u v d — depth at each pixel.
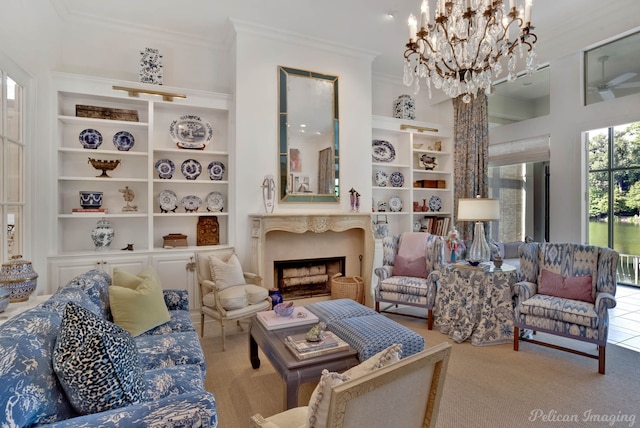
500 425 2.01
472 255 3.62
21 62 2.85
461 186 5.54
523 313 3.08
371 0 3.60
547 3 3.60
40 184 3.25
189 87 4.33
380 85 5.72
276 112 4.29
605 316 2.67
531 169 5.95
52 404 1.18
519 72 4.77
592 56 4.08
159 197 4.09
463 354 3.03
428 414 1.22
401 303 3.90
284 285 4.55
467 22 3.02
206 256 3.60
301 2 3.63
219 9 3.75
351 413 0.96
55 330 1.40
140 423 1.15
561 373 2.65
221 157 4.45
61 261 3.42
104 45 3.96
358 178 4.79
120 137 3.90
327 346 2.13
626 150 5.42
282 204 4.32
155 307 2.45
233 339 3.42
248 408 2.23
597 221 5.81
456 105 5.65
